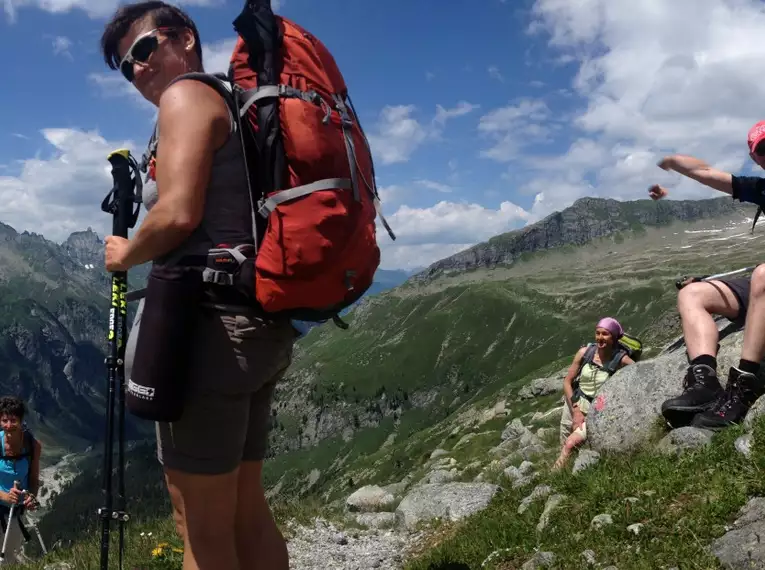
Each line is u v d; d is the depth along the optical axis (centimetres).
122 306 170
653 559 194
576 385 486
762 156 283
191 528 148
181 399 138
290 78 146
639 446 339
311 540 437
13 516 408
